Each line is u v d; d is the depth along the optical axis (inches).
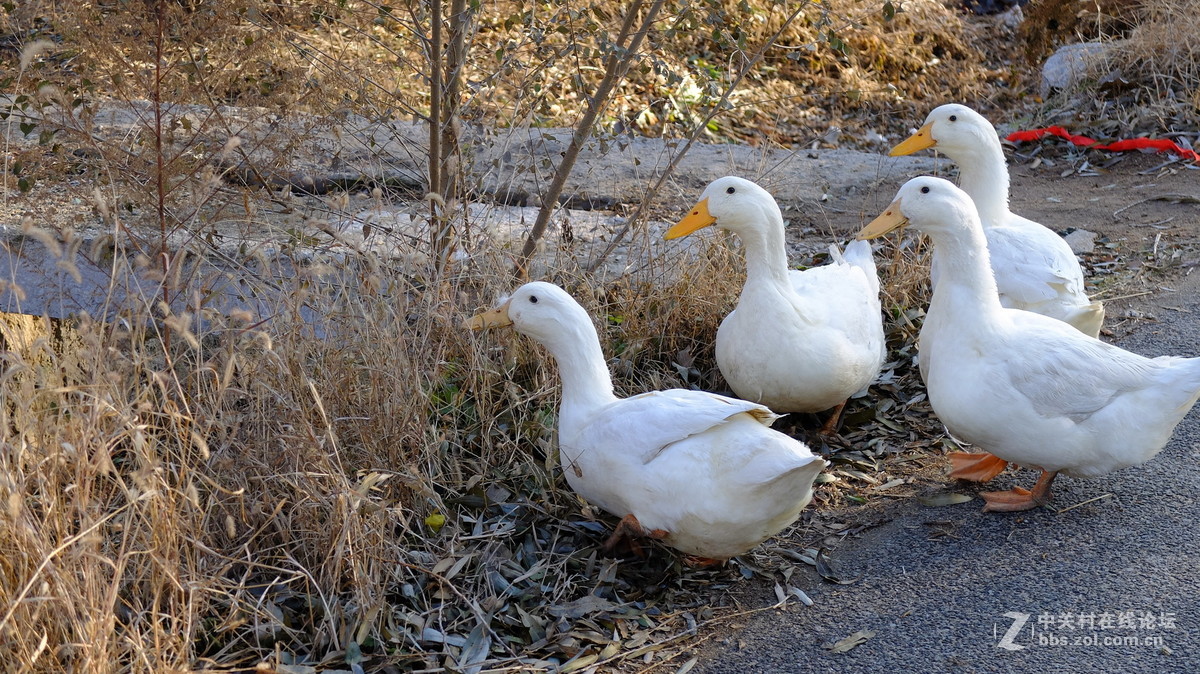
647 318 201.6
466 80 210.5
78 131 160.9
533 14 197.0
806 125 395.5
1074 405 143.9
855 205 287.6
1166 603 128.3
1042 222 273.4
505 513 155.3
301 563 138.2
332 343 158.6
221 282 180.9
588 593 141.0
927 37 488.4
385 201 235.1
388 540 137.5
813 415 188.2
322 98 178.9
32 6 173.3
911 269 223.0
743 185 168.4
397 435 153.7
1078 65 379.2
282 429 140.9
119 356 128.9
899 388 197.0
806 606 135.6
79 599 106.7
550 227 213.6
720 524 132.5
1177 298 223.5
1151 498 152.9
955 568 140.0
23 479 112.7
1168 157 312.5
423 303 176.2
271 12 185.6
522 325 152.1
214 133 177.0
